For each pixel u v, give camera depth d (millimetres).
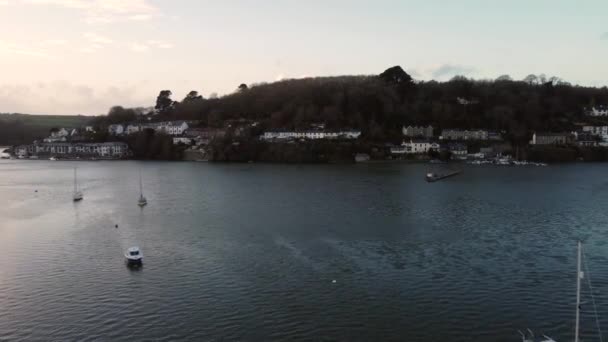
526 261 92688
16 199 171250
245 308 71875
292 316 69062
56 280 84000
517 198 165000
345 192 180375
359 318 68375
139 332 64812
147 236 113812
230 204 155000
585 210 142000
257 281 82688
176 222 128500
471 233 114000
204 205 153875
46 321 68188
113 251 101562
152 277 85125
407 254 97250
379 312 70250
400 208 146000
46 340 62875
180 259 95250
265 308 71812
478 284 80750
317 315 69375
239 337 63250
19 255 99000
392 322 67188
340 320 67812
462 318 68375
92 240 110562
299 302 73812
